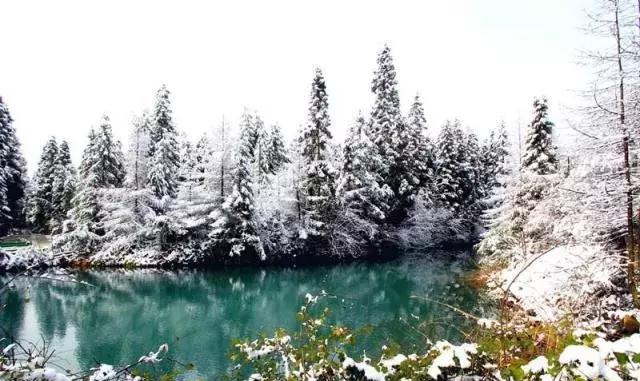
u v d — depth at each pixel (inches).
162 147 1296.8
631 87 444.8
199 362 479.5
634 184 438.6
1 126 1464.1
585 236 483.2
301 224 1289.4
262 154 1477.6
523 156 1002.7
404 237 1485.0
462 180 1692.9
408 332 384.5
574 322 205.3
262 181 1390.3
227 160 1237.7
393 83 1519.4
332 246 1314.0
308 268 1211.9
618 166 458.6
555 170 916.0
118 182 1397.6
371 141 1448.1
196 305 788.6
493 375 140.0
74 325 641.0
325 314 177.6
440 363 140.0
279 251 1256.8
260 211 1235.2
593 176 482.3
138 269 1138.0
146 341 573.0
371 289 882.8
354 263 1296.8
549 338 151.4
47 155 1860.2
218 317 698.2
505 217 912.9
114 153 1395.2
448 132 1681.8
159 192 1275.8
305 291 896.3
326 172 1275.8
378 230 1414.9
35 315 682.2
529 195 886.4
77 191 1365.7
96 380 158.9
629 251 438.0
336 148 1480.1
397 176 1471.5
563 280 378.0
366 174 1359.5
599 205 469.1
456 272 1035.9
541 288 366.0
